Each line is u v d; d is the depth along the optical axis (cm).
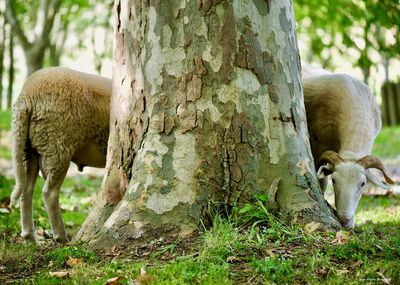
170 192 440
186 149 445
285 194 448
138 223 436
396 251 395
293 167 455
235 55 447
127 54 474
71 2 1927
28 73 1878
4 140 1811
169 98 451
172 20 451
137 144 462
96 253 430
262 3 458
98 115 567
